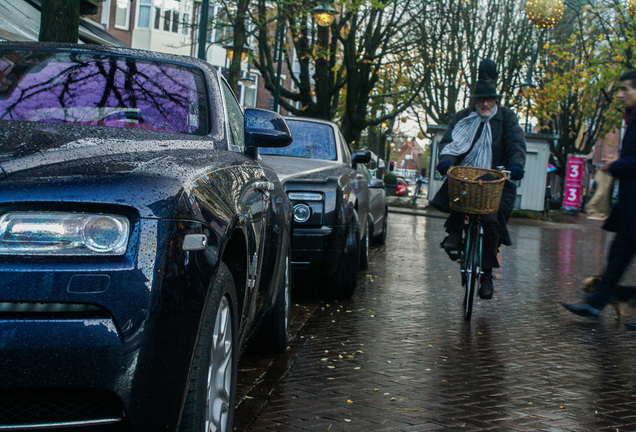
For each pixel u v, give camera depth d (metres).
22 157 2.32
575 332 6.45
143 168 2.39
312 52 23.39
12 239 2.09
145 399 2.14
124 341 2.09
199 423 2.39
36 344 2.03
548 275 10.92
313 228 6.75
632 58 26.28
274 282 4.27
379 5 19.16
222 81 4.01
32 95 3.28
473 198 6.23
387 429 3.69
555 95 31.89
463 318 6.86
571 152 43.22
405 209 32.03
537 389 4.55
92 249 2.14
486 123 6.84
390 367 4.92
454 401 4.23
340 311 6.86
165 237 2.22
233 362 2.99
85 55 3.69
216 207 2.59
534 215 32.69
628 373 5.07
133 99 3.40
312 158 8.02
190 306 2.26
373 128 44.75
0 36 10.30
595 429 3.84
